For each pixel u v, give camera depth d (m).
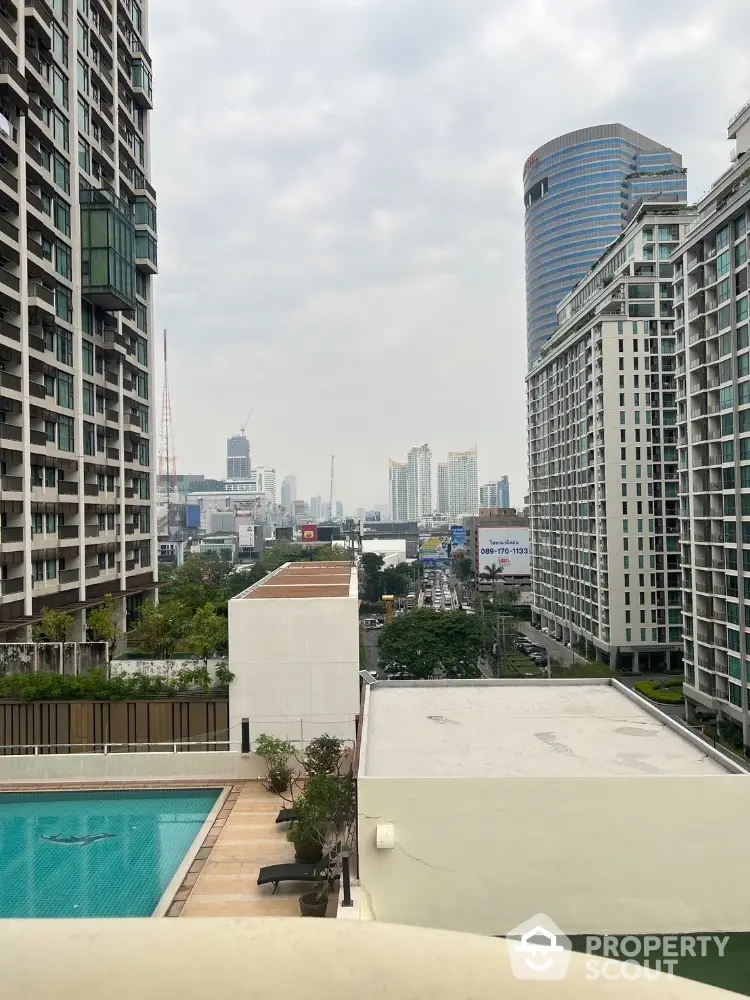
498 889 11.62
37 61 38.19
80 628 42.25
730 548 43.81
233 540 186.75
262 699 21.36
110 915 14.14
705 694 46.44
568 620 80.50
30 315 37.31
